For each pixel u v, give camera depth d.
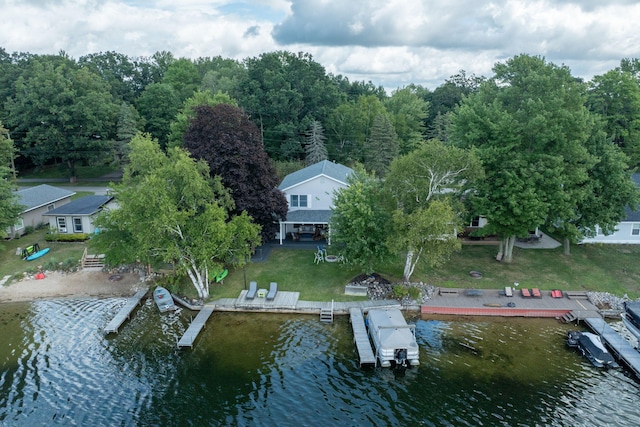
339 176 42.78
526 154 32.59
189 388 22.44
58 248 40.72
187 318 29.44
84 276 35.72
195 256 29.25
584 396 21.75
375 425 19.92
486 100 35.91
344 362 24.64
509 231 33.50
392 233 30.41
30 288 33.72
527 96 33.09
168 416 20.45
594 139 34.72
